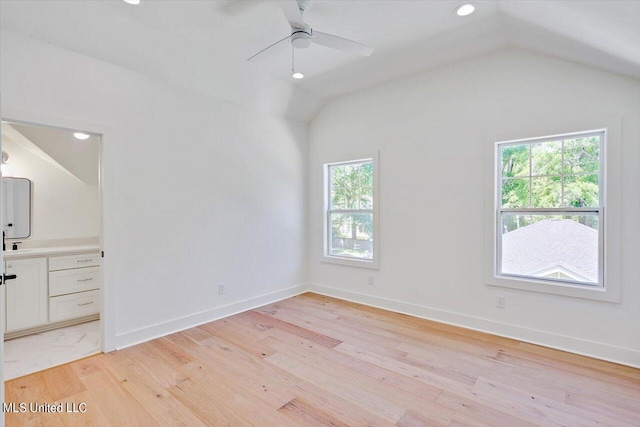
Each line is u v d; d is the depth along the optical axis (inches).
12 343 115.9
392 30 105.9
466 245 127.4
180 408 79.0
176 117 126.6
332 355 105.5
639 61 84.2
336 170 177.0
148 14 95.9
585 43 89.4
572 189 108.5
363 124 159.0
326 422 74.0
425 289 138.9
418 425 72.7
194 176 132.6
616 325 99.4
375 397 83.0
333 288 173.9
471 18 98.9
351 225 170.1
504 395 83.4
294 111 170.1
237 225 148.9
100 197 108.3
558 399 81.4
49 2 86.4
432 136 135.6
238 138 149.1
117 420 74.6
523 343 113.3
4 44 88.6
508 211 120.1
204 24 101.5
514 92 115.7
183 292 128.8
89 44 100.3
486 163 122.0
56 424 73.1
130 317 113.6
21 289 121.8
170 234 124.7
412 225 142.3
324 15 97.2
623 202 97.8
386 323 133.3
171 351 108.7
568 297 106.7
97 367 98.0
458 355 104.9
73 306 134.9
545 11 83.0
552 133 108.4
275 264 166.7
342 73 139.2
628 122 96.7
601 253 102.9
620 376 91.5
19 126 129.6
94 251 141.3
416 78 140.2
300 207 181.0
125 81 112.0
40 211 144.9
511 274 120.1
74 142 146.1
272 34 108.0
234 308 146.8
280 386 88.0
